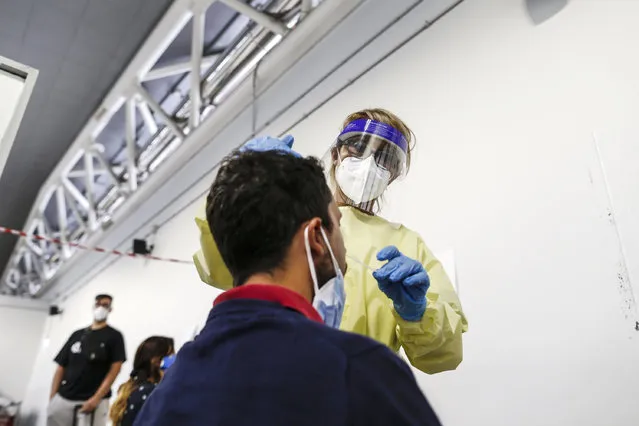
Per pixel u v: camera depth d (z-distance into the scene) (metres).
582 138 1.40
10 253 6.68
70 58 3.64
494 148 1.63
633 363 1.16
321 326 0.51
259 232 0.58
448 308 0.93
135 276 4.14
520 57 1.64
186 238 3.46
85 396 3.20
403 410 0.46
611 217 1.28
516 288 1.45
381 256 0.82
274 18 2.83
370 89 2.21
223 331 0.52
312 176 0.63
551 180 1.44
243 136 3.10
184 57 3.57
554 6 1.58
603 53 1.41
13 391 6.30
